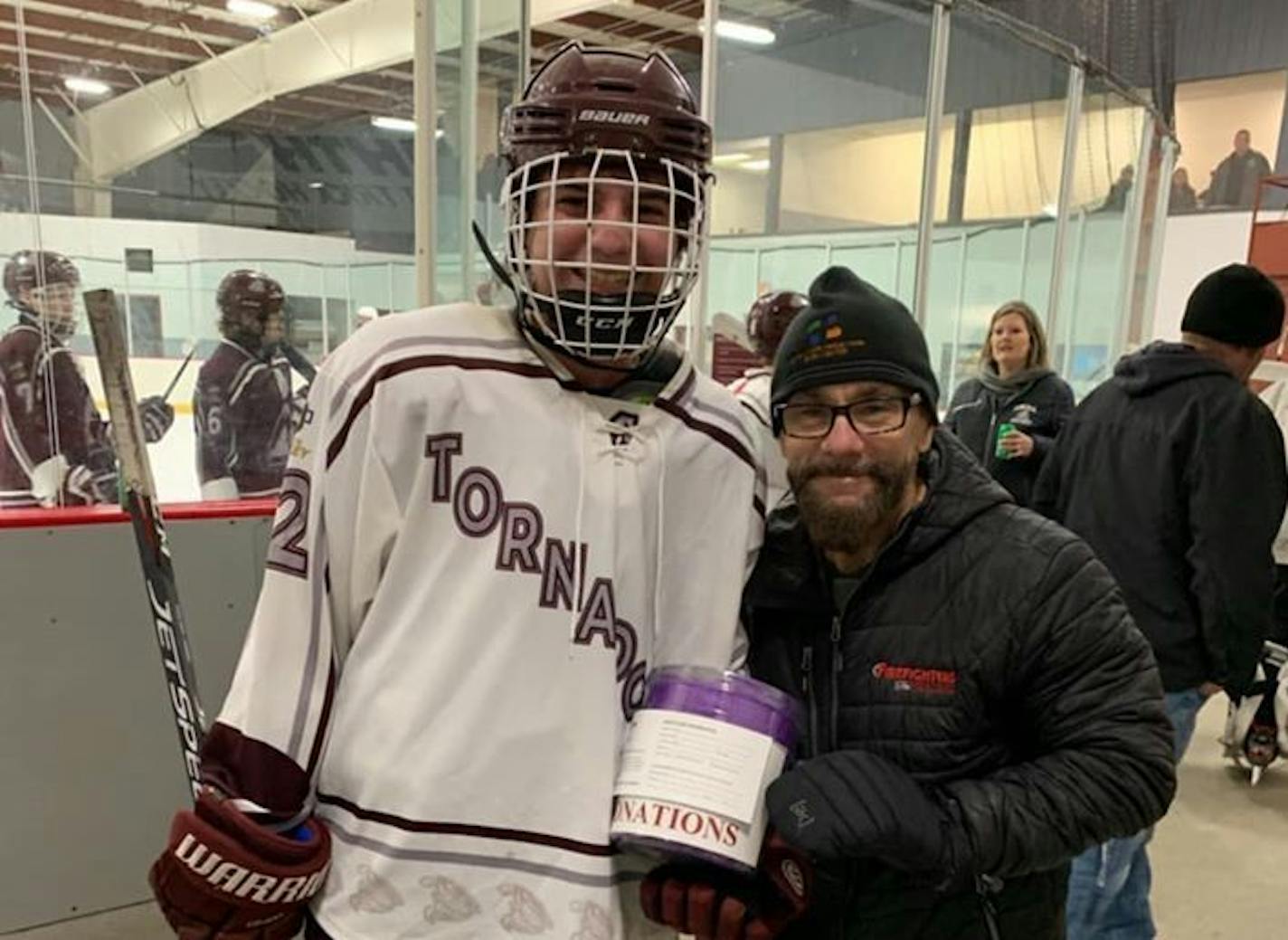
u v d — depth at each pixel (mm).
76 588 1895
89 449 2029
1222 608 1627
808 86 3816
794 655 966
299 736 773
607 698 799
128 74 3029
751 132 3758
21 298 2014
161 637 1205
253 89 3244
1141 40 6934
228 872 718
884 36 3795
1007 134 4160
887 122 3895
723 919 777
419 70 2191
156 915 2033
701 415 888
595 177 742
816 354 877
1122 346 5762
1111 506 1767
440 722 758
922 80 3748
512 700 766
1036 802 809
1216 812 2828
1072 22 6605
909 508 918
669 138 755
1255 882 2408
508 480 788
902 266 3932
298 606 785
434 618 774
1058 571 869
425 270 2273
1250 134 8797
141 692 1997
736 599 909
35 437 1962
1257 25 8664
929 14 3658
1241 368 1747
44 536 1850
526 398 805
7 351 1950
